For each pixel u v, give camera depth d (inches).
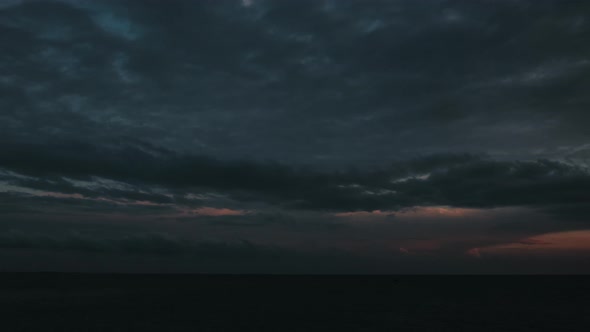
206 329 1790.1
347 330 1820.9
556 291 4822.8
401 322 2079.2
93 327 1797.5
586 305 3034.0
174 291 4352.9
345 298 3604.8
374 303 3112.7
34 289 4404.5
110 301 3029.0
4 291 4065.0
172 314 2267.5
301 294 4116.6
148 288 4948.3
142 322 1951.3
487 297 3821.4
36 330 1715.1
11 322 1915.6
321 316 2271.2
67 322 1926.7
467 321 2140.7
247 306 2773.1
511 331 1857.8
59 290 4293.8
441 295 4077.3
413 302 3235.7
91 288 4753.9
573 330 1903.3
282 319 2126.0
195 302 3021.7
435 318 2246.6
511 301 3376.0
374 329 1855.3
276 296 3762.3
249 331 1759.4
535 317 2317.9
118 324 1882.4
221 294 3964.1
